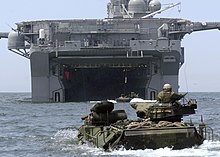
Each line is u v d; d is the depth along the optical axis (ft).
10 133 393.70
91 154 238.07
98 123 275.80
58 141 319.68
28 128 441.68
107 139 239.09
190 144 234.99
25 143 315.78
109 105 272.72
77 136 321.32
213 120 501.97
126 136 231.30
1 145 307.17
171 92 256.93
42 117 605.31
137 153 225.76
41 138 344.69
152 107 255.29
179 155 219.20
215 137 314.76
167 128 234.79
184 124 243.40
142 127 238.07
